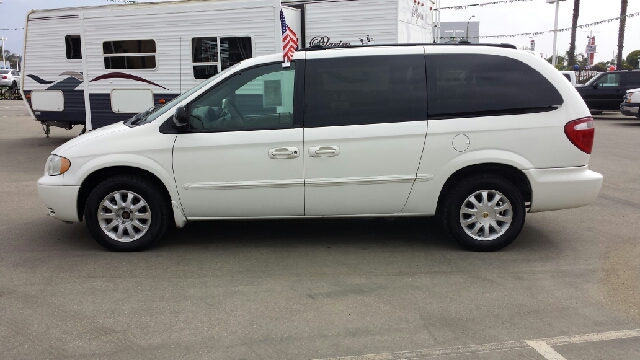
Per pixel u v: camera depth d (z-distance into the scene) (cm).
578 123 507
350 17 968
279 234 594
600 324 382
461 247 540
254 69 517
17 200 754
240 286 450
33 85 1180
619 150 1216
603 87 2097
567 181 511
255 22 980
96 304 416
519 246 552
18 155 1180
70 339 362
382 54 515
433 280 461
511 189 516
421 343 356
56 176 527
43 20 1140
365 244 559
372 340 360
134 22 1054
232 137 508
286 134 506
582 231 605
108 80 1095
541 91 509
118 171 533
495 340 360
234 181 513
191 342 358
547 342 357
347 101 511
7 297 428
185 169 512
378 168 510
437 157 508
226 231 605
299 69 515
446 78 512
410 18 1025
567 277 468
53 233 599
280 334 368
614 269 486
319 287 448
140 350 348
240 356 340
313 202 518
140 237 532
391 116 508
